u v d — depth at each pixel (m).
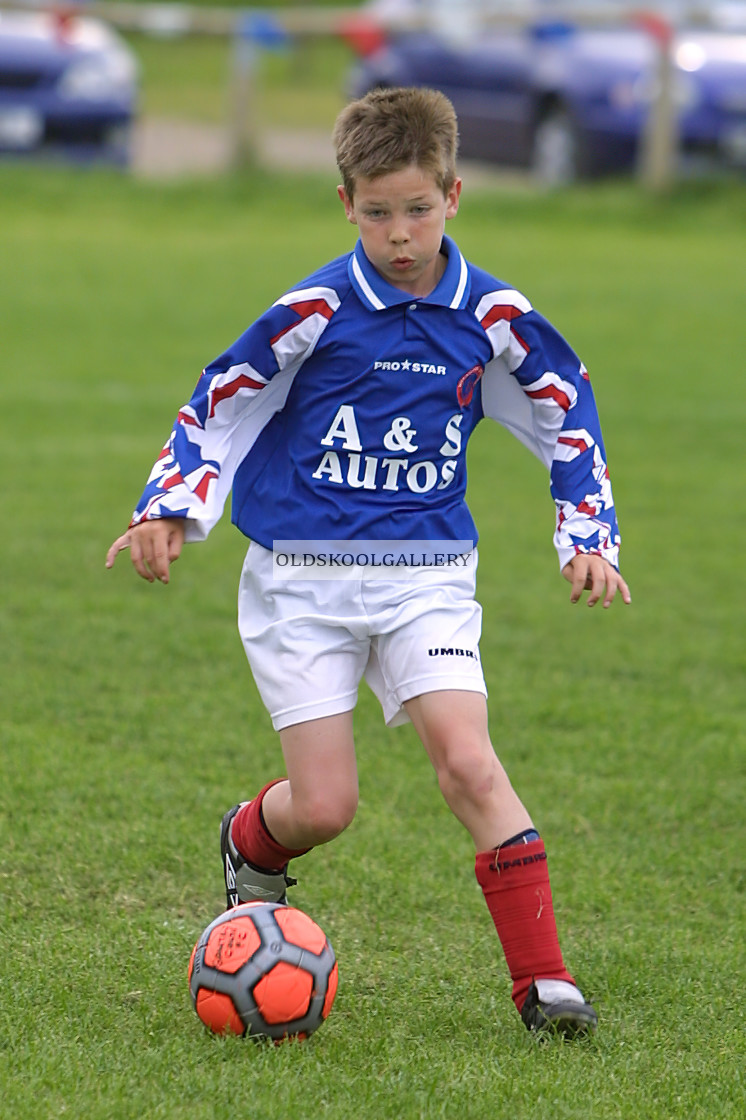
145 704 18.47
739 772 17.22
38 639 20.69
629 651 21.34
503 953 12.76
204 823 15.16
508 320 11.91
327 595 11.73
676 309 47.75
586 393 12.38
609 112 60.06
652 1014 11.80
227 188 62.72
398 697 11.67
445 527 11.90
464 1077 10.38
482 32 62.69
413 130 11.27
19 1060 10.45
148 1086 10.08
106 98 60.59
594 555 11.98
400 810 15.93
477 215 59.03
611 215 59.34
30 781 15.88
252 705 18.69
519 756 17.45
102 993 11.76
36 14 61.81
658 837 15.45
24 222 57.00
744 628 22.50
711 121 60.12
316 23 64.50
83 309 45.50
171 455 11.66
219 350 41.25
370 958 12.69
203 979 11.00
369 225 11.45
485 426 36.38
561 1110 9.93
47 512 26.84
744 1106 10.25
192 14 65.00
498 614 22.83
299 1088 10.06
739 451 33.38
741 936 13.39
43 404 35.03
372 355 11.60
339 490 11.76
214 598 23.02
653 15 59.38
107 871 14.06
